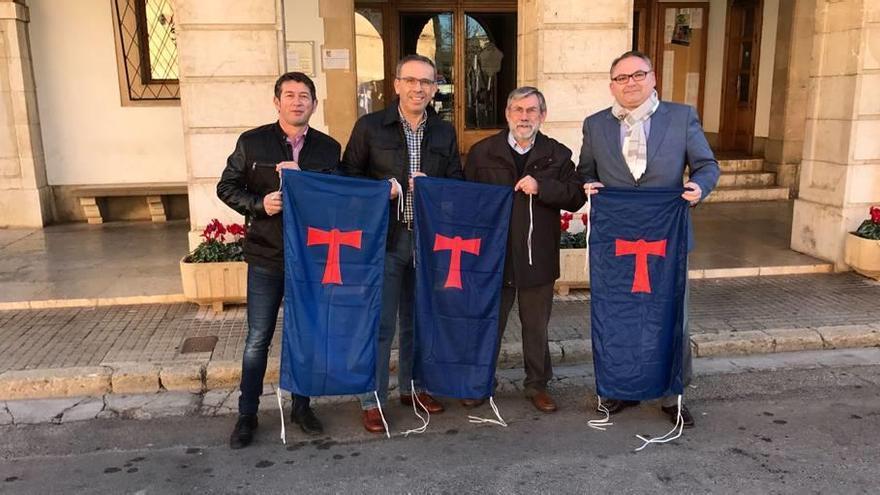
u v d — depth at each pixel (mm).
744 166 10508
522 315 4191
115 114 9227
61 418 4215
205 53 5723
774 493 3328
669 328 3943
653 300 3918
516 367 4938
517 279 4016
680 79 11922
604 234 3906
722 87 11750
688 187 3764
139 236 8336
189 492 3410
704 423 4094
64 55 8977
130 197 9344
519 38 6551
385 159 3922
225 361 4727
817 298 6039
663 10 11625
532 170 3945
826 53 6809
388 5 10891
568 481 3467
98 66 9086
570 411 4277
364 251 3752
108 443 3918
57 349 4969
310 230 3715
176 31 5680
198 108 5793
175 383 4586
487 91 11570
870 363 4969
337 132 9094
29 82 8758
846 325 5383
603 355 3994
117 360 4770
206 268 5551
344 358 3773
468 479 3498
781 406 4312
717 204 9867
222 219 5996
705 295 6152
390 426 4094
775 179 10352
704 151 3869
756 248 7465
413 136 3941
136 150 9344
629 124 3922
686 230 3873
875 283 6469
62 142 9172
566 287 6133
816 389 4551
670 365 3979
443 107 11484
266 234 3760
